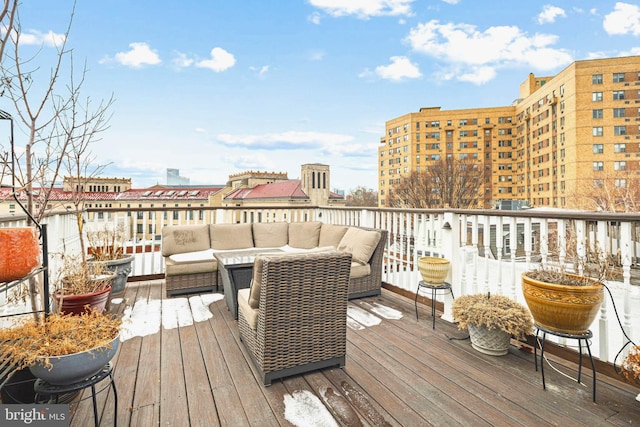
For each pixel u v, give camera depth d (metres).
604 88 27.09
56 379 1.40
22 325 1.74
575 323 1.86
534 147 35.12
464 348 2.49
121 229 4.34
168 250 4.28
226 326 2.91
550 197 31.89
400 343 2.58
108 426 1.58
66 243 3.75
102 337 1.56
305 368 2.05
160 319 3.07
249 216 6.11
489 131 39.88
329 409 1.73
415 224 3.77
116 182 34.25
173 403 1.77
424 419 1.65
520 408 1.74
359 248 3.89
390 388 1.93
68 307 2.34
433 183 28.02
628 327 1.97
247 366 2.18
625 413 1.70
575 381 2.01
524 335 2.41
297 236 4.88
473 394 1.88
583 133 27.62
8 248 1.32
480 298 2.56
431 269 2.94
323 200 46.66
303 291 2.00
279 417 1.66
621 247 2.00
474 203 28.50
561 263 2.24
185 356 2.33
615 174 20.78
